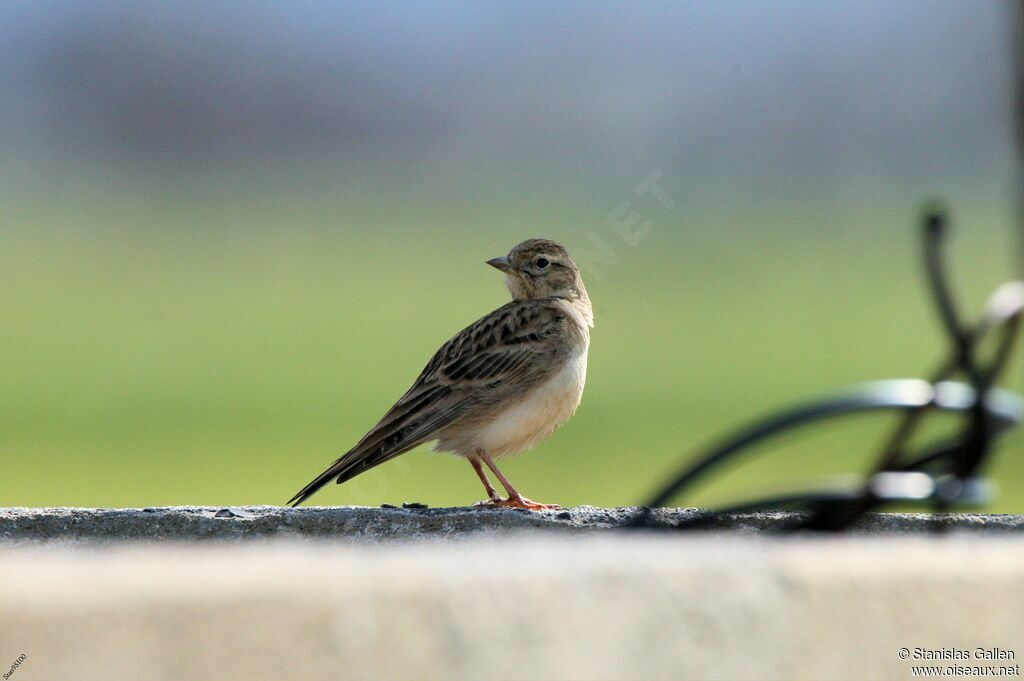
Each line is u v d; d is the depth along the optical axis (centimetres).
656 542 371
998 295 551
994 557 348
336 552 342
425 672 312
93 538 609
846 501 531
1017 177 654
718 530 572
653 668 328
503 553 342
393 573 316
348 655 308
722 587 332
